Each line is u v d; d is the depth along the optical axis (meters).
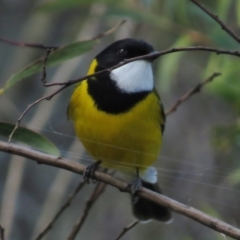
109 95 8.52
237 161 11.05
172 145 12.16
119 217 12.47
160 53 6.32
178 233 11.99
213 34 9.97
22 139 7.72
